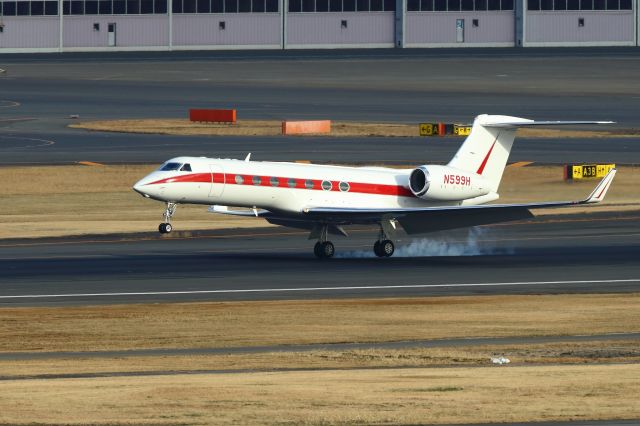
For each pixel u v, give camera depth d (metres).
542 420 78.81
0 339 122.25
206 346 118.38
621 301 147.88
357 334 125.31
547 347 116.69
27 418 78.44
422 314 138.25
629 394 86.44
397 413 80.12
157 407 81.69
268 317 135.75
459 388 88.62
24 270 174.00
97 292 154.75
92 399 84.25
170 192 176.62
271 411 80.56
